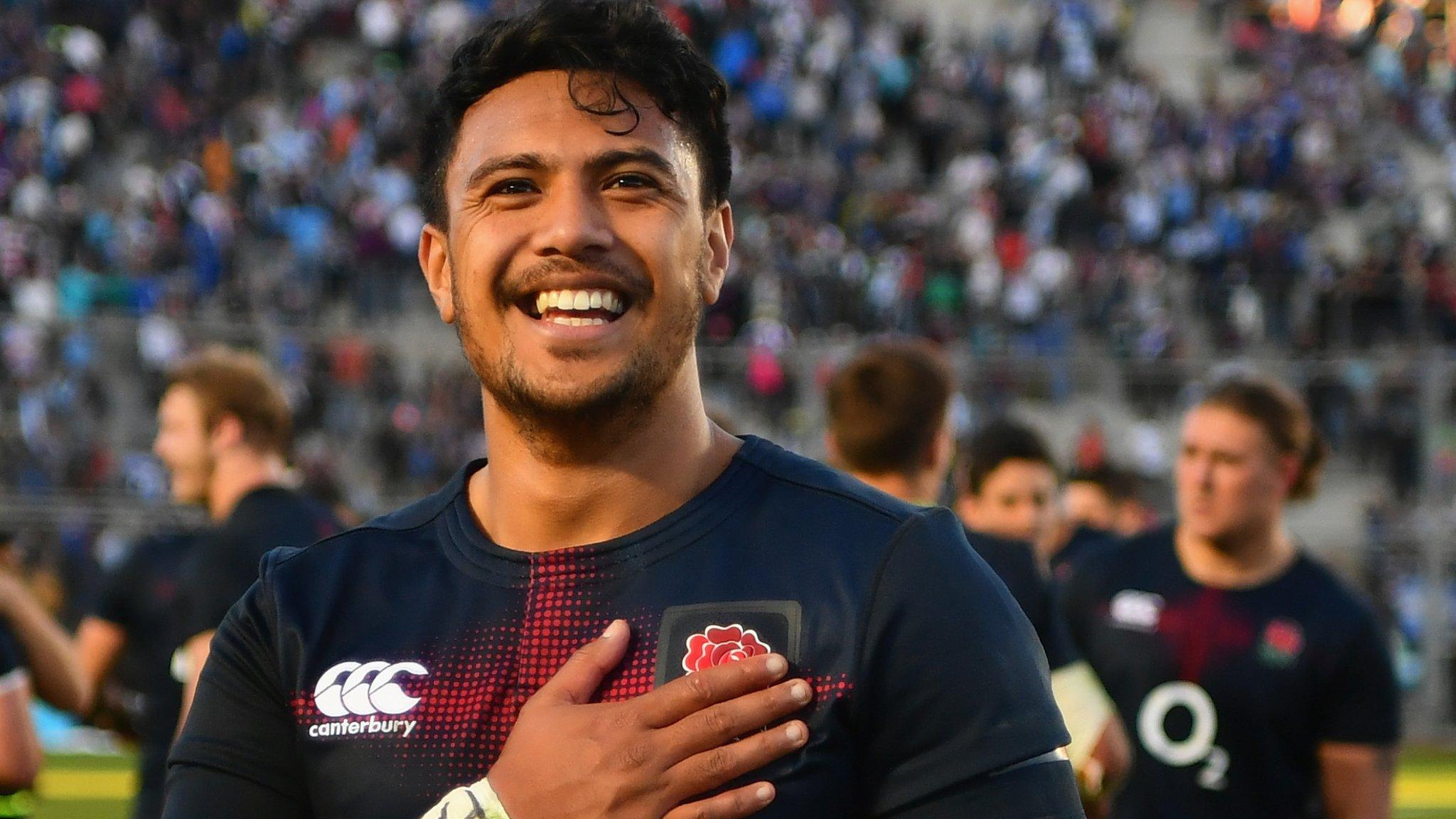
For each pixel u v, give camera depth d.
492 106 4.45
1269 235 53.22
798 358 33.84
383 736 4.28
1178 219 55.47
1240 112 62.22
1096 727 8.67
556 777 3.99
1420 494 34.03
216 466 11.24
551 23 4.39
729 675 4.03
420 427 34.16
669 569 4.34
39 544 29.41
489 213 4.39
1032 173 56.56
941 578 4.20
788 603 4.20
